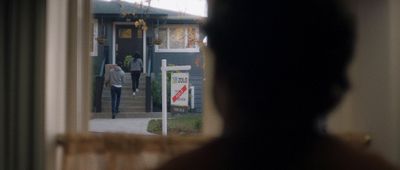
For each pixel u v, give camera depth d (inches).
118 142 87.5
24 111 84.9
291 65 16.0
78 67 95.2
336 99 16.3
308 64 16.0
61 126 91.4
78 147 88.5
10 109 84.9
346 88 16.4
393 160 16.2
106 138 88.0
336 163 15.6
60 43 90.0
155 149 85.8
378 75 80.0
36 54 84.7
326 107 16.1
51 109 87.0
